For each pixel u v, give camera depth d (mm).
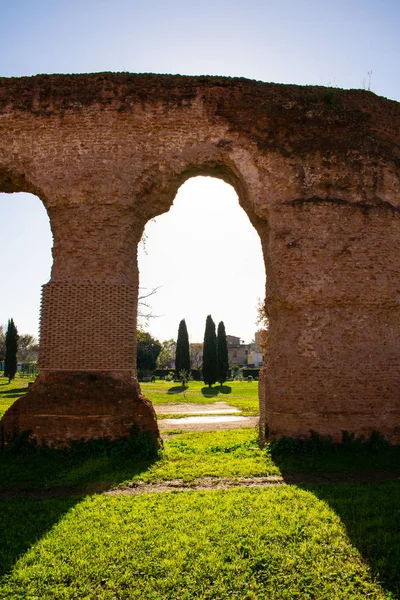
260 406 11484
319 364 9555
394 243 10242
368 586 4109
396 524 5352
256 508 5938
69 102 10453
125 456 8742
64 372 9438
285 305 9789
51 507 6062
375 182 10500
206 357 42938
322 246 9945
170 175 10312
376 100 11195
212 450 9766
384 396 9594
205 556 4609
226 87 10727
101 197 10039
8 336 47406
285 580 4207
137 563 4484
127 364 9547
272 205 10211
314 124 10664
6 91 10594
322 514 5695
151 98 10523
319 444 9211
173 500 6289
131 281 10023
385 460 8617
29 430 9203
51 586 4129
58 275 9789
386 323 9898
